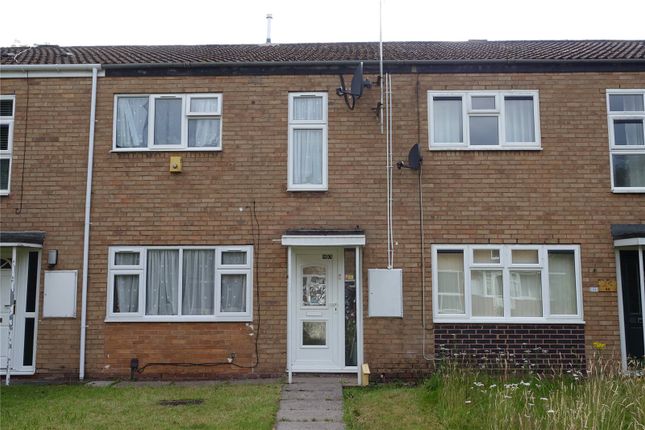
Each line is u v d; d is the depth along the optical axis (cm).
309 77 1190
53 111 1195
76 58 1281
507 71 1180
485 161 1159
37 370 1131
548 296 1128
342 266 1150
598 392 799
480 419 794
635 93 1168
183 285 1156
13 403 916
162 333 1137
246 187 1166
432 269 1136
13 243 1109
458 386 909
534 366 1107
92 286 1151
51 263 1151
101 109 1195
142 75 1201
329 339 1138
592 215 1141
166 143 1190
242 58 1244
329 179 1162
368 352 1117
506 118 1177
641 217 1138
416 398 925
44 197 1173
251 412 845
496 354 1113
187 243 1157
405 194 1155
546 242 1138
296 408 885
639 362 1087
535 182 1152
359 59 1220
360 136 1172
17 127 1193
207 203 1165
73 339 1139
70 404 905
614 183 1154
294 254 1154
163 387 1039
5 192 1175
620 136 1170
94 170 1178
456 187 1154
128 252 1162
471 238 1141
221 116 1187
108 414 843
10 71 1201
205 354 1130
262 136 1178
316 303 1145
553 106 1169
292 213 1157
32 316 1157
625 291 1134
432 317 1124
